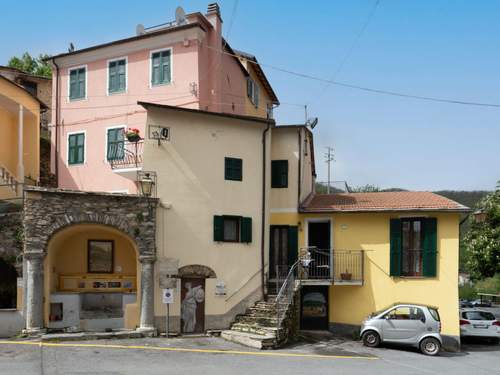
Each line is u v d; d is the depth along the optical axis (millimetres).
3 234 18453
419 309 18734
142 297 18469
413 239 21875
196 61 24094
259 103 33281
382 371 14406
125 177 22547
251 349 16922
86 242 19859
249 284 20641
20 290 17141
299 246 22672
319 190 35281
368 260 21984
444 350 20250
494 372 15430
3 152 25391
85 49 26062
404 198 23078
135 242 18594
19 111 25000
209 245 19953
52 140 26844
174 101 24281
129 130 21141
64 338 16625
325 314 22297
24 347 15266
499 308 41812
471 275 29047
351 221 22328
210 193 20234
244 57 29484
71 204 17828
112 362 13758
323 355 16594
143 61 25188
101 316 18797
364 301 21812
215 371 13203
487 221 27328
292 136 23391
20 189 22344
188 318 19312
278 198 23141
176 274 19156
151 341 17344
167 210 19406
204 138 20438
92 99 26125
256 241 21094
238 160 21031
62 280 19125
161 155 19656
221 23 26219
